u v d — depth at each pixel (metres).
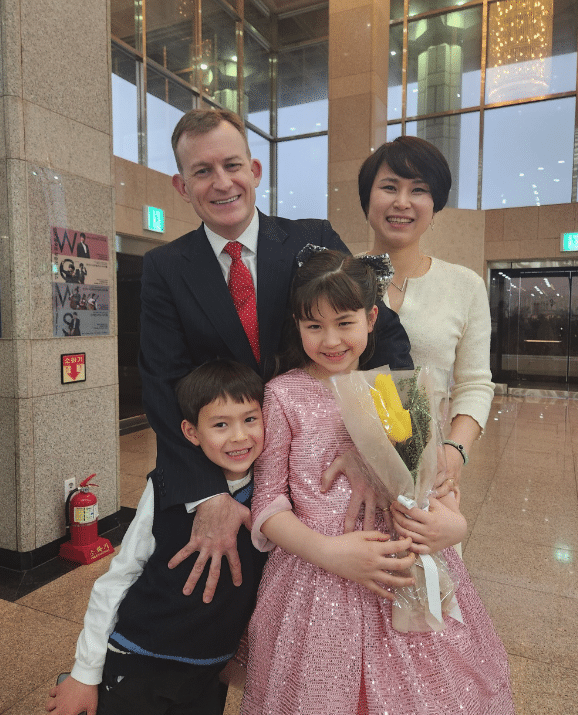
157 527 1.25
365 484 1.09
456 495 1.25
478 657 1.12
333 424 1.14
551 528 3.73
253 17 11.74
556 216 9.87
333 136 8.60
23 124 2.88
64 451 3.20
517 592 2.87
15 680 2.10
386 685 0.99
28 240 2.92
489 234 10.39
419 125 11.20
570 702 2.03
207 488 1.18
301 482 1.12
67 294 3.19
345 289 1.05
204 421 1.16
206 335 1.36
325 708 0.98
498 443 6.26
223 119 1.27
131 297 7.58
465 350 1.69
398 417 1.02
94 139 3.38
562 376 10.44
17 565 2.99
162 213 7.50
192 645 1.17
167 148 8.83
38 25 2.95
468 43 10.80
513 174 10.61
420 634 1.04
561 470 5.15
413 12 11.12
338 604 1.04
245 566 1.21
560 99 10.25
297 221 1.56
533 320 10.55
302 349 1.25
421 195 1.59
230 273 1.39
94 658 1.20
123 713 1.18
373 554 0.99
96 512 3.18
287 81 12.43
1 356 2.95
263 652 1.11
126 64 7.91
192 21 9.41
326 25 11.91
